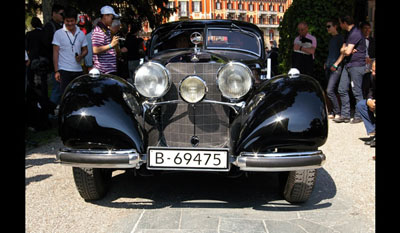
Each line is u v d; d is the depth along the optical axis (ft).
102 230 9.64
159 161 10.14
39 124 21.84
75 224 9.99
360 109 17.93
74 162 9.87
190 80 10.27
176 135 11.35
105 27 18.56
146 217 10.36
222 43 15.33
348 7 28.78
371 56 23.30
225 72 10.37
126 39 26.86
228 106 11.41
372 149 17.61
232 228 9.67
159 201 11.50
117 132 9.96
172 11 50.14
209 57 11.85
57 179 13.64
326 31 28.60
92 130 9.92
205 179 13.52
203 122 11.16
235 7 188.55
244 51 15.23
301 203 11.39
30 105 21.25
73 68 20.25
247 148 9.78
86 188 10.96
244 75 10.34
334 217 10.43
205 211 10.75
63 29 19.93
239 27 15.66
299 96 10.04
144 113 10.89
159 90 10.48
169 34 15.84
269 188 12.66
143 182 13.21
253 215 10.48
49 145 18.94
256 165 9.55
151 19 48.83
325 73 26.66
